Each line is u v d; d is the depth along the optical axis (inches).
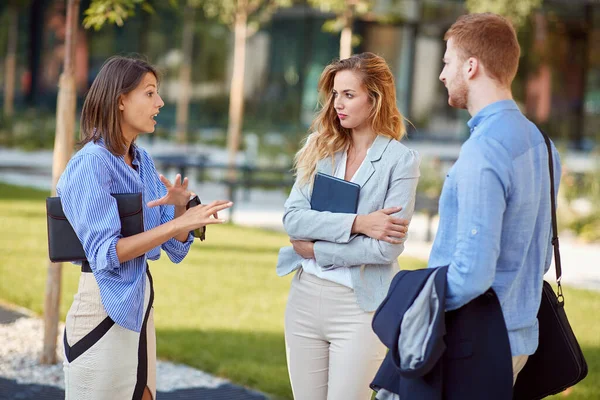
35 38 1200.2
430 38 1117.7
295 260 142.2
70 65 206.4
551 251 117.0
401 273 111.4
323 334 138.5
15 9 1031.6
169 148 922.1
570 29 1093.8
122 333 123.6
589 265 406.0
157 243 118.5
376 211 133.8
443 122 1139.3
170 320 261.4
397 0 609.6
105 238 118.2
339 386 135.6
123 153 125.9
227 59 1163.9
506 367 105.8
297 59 1124.5
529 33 1064.8
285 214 140.5
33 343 231.8
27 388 196.1
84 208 119.2
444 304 104.2
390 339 107.6
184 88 968.3
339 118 140.5
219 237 423.5
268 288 313.9
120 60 125.2
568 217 512.7
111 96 123.2
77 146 126.8
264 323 263.7
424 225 522.9
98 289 122.9
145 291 127.3
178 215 130.3
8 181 641.0
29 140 926.4
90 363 123.1
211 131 1135.0
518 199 105.7
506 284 107.2
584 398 200.2
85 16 213.3
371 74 136.9
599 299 320.8
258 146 740.7
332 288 136.1
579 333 266.5
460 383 106.5
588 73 1108.5
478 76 109.1
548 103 1110.4
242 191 652.7
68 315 126.2
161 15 1120.8
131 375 124.6
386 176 136.7
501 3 591.8
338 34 1084.5
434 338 103.3
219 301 289.7
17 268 327.0
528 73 1102.4
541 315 115.9
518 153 105.7
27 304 273.0
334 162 141.9
